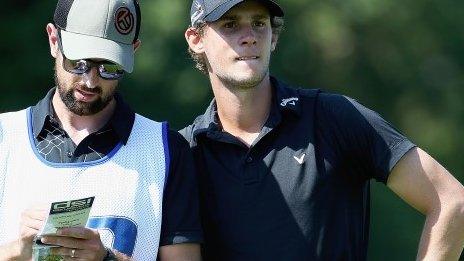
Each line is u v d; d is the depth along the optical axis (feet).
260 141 42.16
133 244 40.27
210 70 43.29
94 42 40.11
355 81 122.52
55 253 37.93
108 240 40.01
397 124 125.90
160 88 112.57
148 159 40.96
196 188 41.70
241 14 41.73
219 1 41.88
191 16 43.70
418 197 41.78
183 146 41.73
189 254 40.96
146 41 112.37
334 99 42.80
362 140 42.14
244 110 42.57
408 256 112.16
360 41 122.93
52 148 40.73
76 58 39.83
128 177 40.55
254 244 41.68
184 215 40.98
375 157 42.04
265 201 41.81
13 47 113.80
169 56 112.47
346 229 42.14
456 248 41.50
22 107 111.24
